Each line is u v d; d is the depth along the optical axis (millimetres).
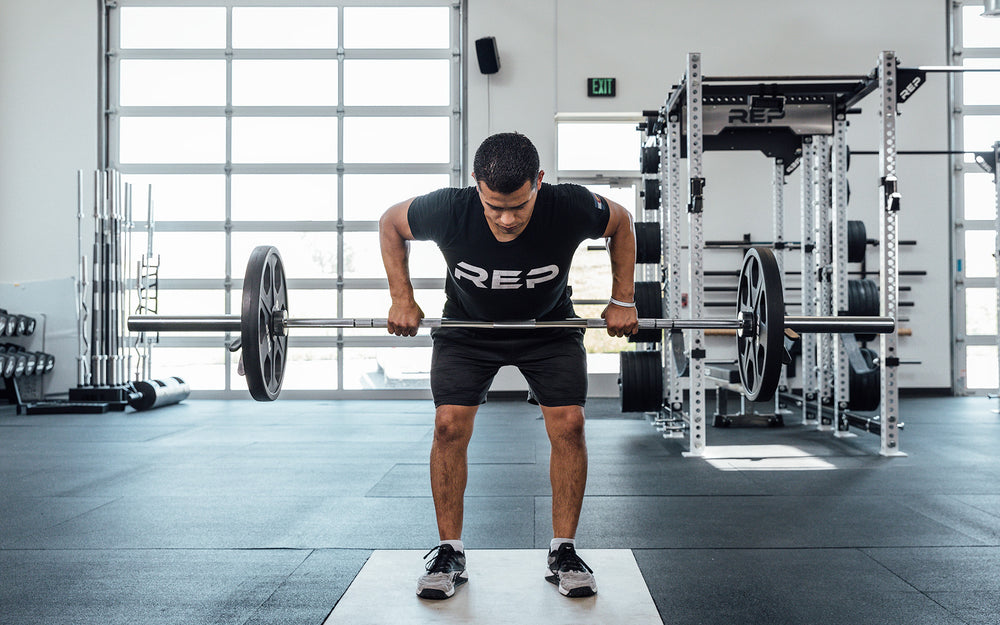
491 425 4738
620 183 6488
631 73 6367
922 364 6414
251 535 2221
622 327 1715
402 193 6562
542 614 1559
